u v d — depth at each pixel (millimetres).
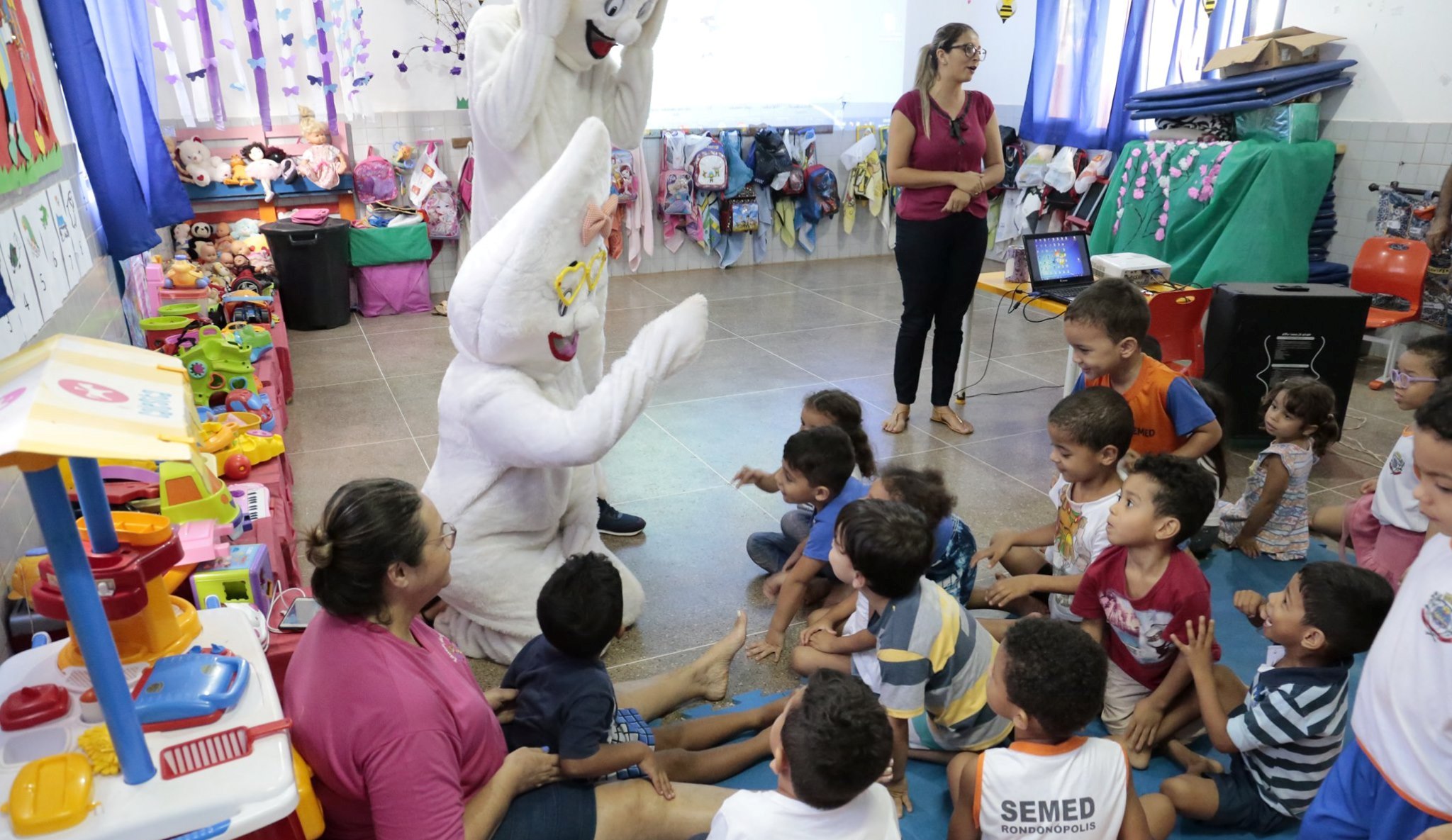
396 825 1366
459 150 6586
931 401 4566
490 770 1562
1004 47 7609
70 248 2807
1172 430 2770
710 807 1791
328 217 5938
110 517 1326
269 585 2139
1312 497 3549
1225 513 3172
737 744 2105
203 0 5418
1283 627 1812
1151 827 1838
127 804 1149
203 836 1154
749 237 7875
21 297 2211
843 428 2807
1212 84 5430
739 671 2504
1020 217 7266
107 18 3766
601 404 2207
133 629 1426
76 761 1182
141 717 1249
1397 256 4676
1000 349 5484
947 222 3914
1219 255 5219
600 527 3242
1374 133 5199
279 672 1712
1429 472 1317
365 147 6383
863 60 7941
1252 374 3980
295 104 6105
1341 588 1730
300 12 5926
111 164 3207
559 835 1657
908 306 4070
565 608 1708
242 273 5492
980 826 1640
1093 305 2648
